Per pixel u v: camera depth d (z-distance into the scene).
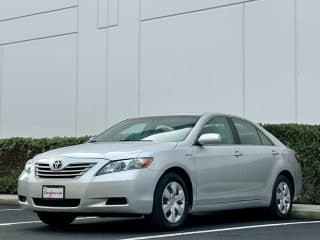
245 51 18.67
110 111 21.55
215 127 12.02
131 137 11.77
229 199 11.73
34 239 9.83
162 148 10.70
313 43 17.41
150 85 20.62
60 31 23.06
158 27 20.53
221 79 19.11
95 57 22.03
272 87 18.12
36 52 23.73
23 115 23.98
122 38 21.38
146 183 10.20
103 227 11.45
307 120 17.42
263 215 13.33
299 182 13.57
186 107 19.78
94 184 10.12
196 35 19.69
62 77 22.92
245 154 12.17
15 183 20.64
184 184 10.90
